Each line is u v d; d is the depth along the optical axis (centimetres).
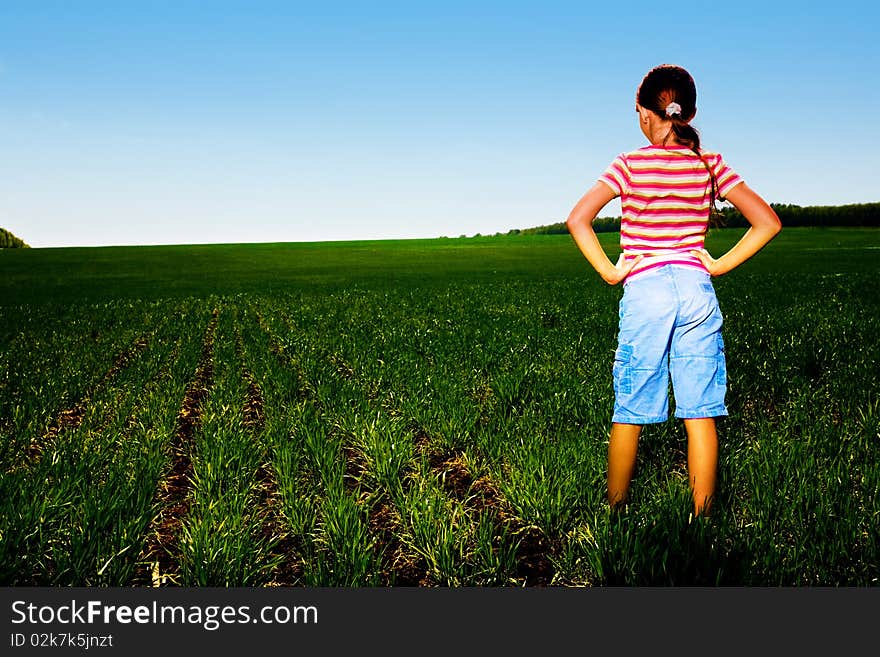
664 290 307
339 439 488
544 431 476
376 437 451
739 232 8519
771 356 742
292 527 344
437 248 8969
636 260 318
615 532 291
